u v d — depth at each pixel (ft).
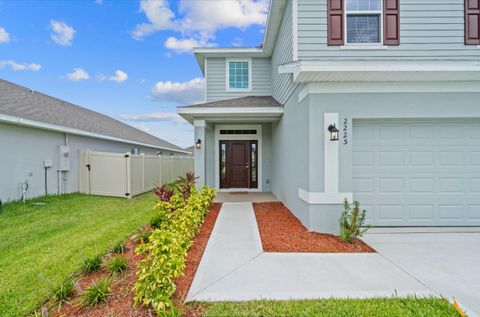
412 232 18.93
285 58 25.23
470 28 19.54
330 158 18.71
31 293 11.03
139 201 32.12
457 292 10.86
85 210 26.45
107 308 9.84
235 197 33.68
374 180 19.90
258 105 29.60
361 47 19.48
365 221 19.88
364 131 19.85
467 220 19.94
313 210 18.79
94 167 36.81
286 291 10.85
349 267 13.20
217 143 38.70
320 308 9.62
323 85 18.86
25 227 20.18
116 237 17.74
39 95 45.80
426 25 19.56
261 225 20.57
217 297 10.38
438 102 19.06
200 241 16.89
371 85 18.92
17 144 28.89
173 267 9.96
